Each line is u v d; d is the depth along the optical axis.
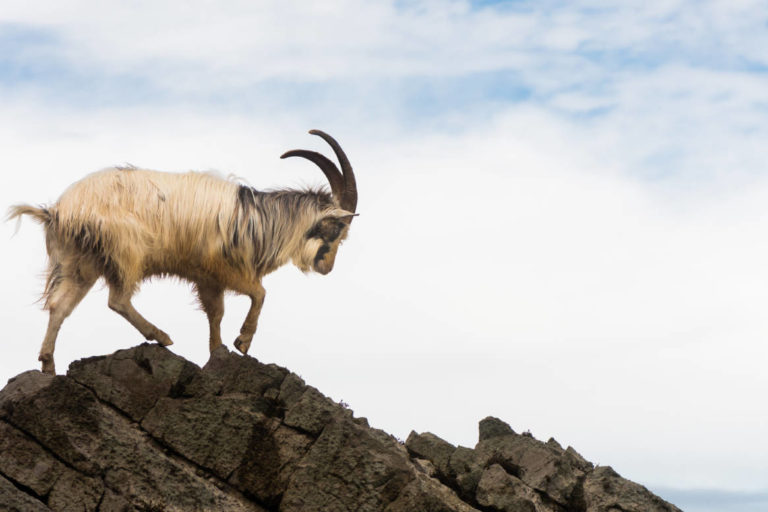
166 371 16.84
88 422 15.42
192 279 19.03
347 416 17.17
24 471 14.89
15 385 15.80
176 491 15.34
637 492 18.91
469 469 18.84
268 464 16.33
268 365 17.64
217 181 18.95
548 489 18.78
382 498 15.93
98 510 14.84
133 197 17.97
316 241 19.84
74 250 17.53
